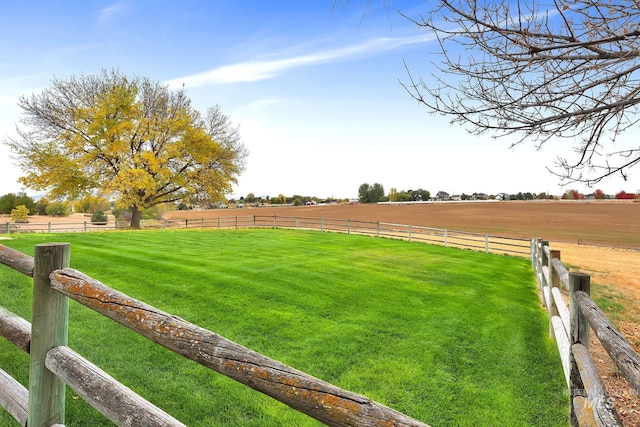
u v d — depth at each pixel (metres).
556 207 70.75
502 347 5.14
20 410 1.89
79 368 1.61
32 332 1.74
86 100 27.50
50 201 26.16
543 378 4.24
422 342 5.16
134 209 28.89
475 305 7.31
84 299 1.58
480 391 3.89
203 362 1.19
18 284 6.72
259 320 5.71
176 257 10.72
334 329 5.50
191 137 28.23
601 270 14.50
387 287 8.37
